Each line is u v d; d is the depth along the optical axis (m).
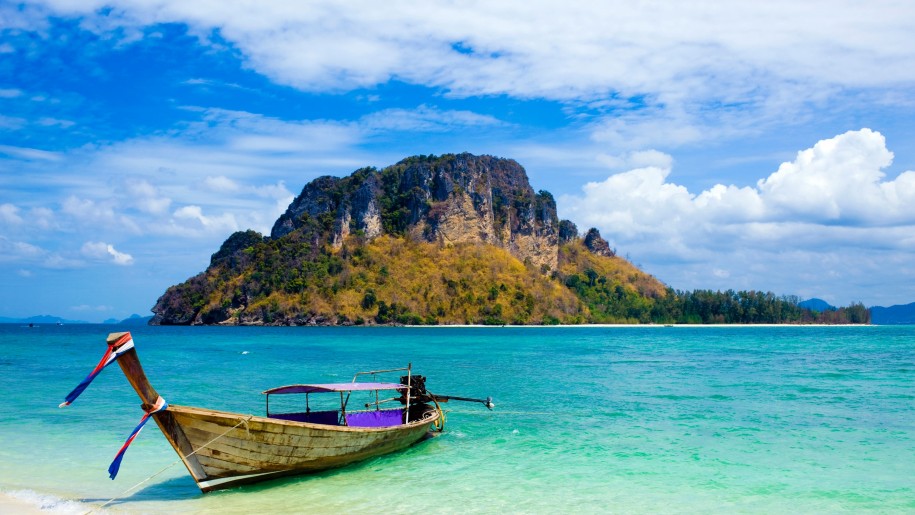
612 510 17.12
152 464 21.45
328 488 18.84
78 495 18.06
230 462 17.62
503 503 17.66
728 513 16.92
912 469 21.02
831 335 150.88
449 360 68.50
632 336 148.88
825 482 19.64
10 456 22.48
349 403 35.56
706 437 25.86
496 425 28.50
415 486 19.11
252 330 198.25
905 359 67.19
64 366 57.28
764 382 44.59
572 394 38.50
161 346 99.56
